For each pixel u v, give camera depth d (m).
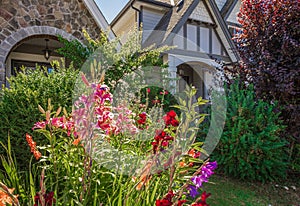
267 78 4.73
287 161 4.23
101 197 1.70
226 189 3.55
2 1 5.77
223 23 9.07
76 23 6.50
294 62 4.56
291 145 4.29
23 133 2.99
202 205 1.21
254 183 3.90
